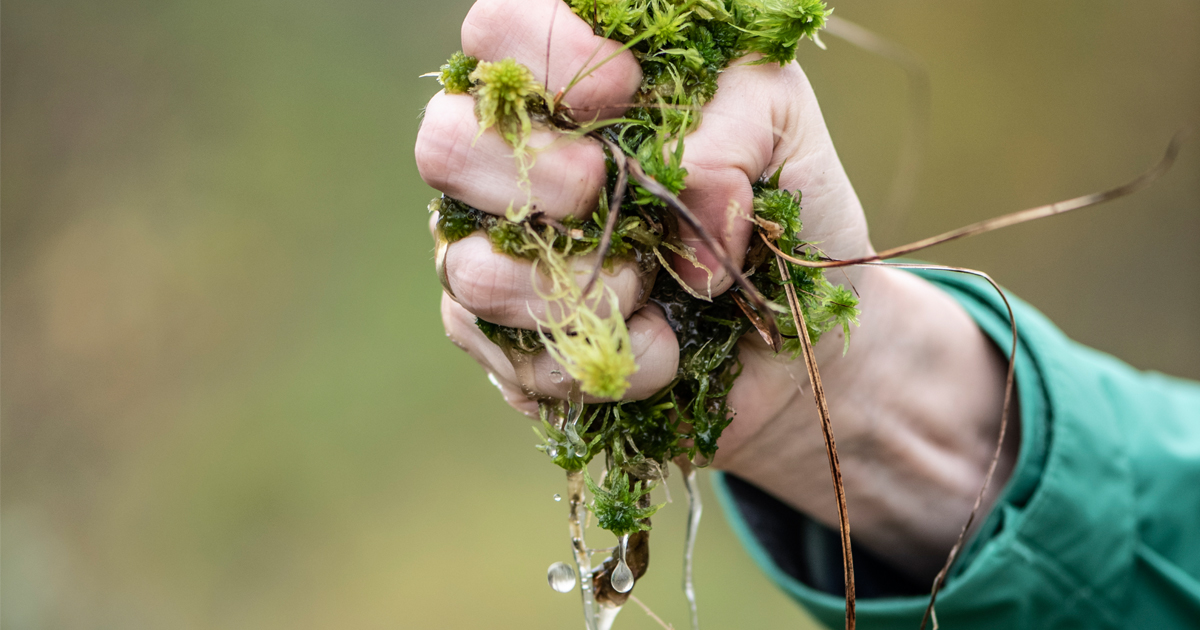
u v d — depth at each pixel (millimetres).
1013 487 686
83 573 2098
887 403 692
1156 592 682
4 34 2588
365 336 2529
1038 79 2459
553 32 601
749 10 615
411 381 2434
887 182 2590
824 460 693
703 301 635
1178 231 2289
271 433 2322
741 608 1838
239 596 2074
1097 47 2395
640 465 634
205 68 2799
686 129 610
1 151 2520
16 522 2129
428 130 605
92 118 2646
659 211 611
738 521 739
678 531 1971
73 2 2676
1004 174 2482
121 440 2322
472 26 604
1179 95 2305
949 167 2541
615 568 635
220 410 2385
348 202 2764
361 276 2623
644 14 608
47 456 2293
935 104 2580
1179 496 691
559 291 606
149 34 2758
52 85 2623
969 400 700
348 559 2088
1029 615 681
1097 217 2381
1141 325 2299
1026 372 696
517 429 2312
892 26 2645
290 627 2008
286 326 2545
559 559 2008
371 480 2264
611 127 610
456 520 2125
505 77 596
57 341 2428
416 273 2629
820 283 628
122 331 2473
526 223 605
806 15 610
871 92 2652
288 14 2906
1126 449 695
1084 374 704
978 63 2535
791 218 620
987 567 678
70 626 2004
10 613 1987
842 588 729
